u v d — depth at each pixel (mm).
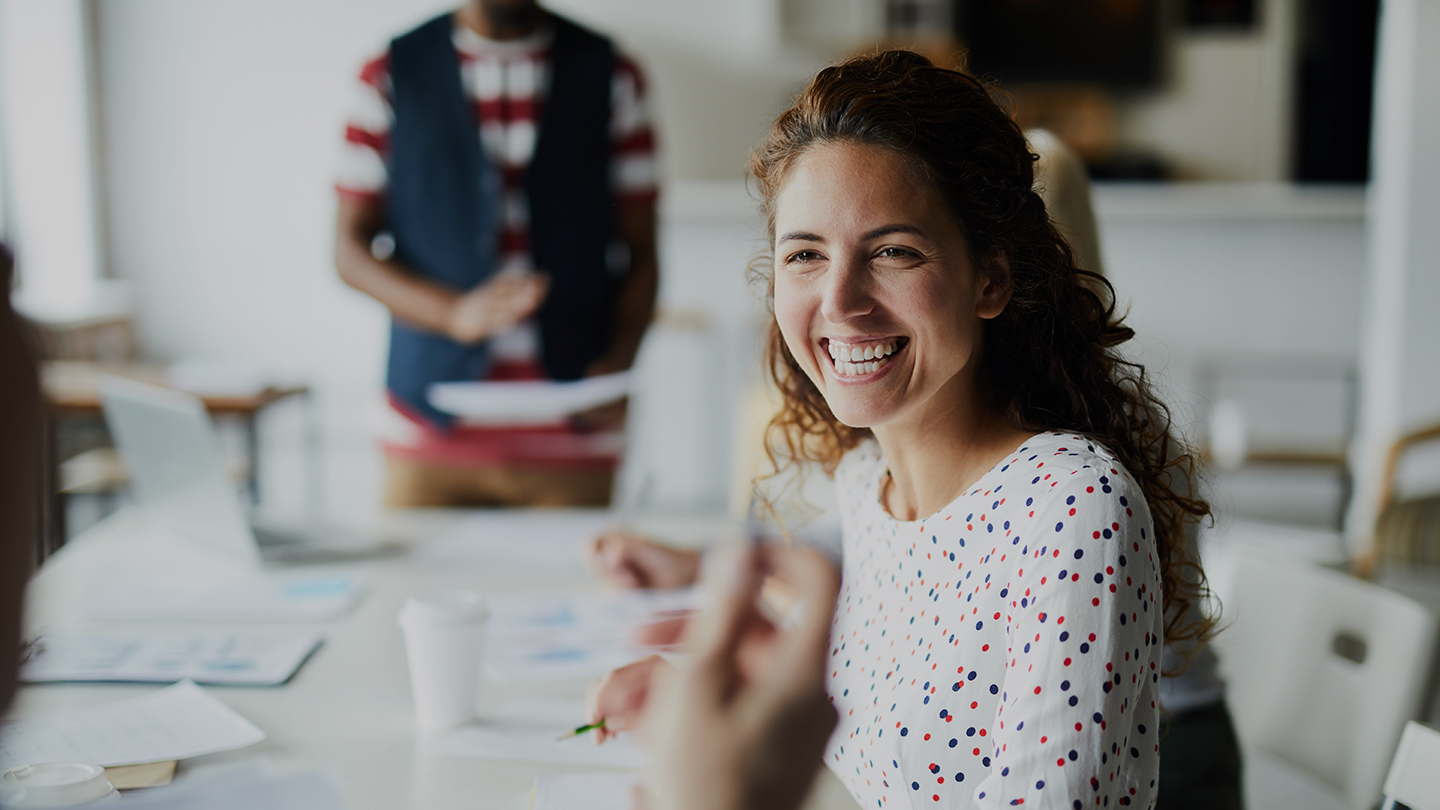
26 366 553
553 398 2051
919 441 906
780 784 431
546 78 2107
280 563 1561
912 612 896
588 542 1483
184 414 1501
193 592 1429
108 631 1284
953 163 824
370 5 5066
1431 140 3758
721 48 5156
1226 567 1636
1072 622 750
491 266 2127
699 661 460
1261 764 1740
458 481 2059
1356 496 3686
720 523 1808
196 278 5168
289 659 1195
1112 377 942
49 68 4793
